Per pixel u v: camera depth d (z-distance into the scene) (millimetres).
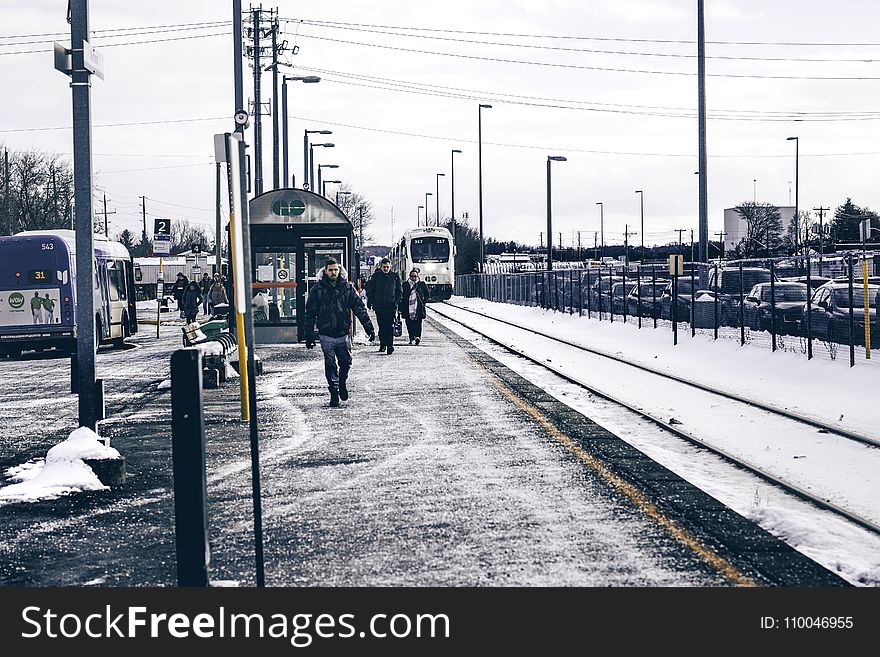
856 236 106500
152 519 8461
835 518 8117
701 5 31328
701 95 31469
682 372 21078
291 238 28766
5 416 15484
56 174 82688
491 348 27516
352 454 11250
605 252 139000
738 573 6652
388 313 25500
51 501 9172
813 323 25797
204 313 54938
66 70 10289
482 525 7961
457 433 12617
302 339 28969
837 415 14289
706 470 10133
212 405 15617
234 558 7184
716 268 26500
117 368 23375
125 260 34625
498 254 133750
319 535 7770
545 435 12344
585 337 32562
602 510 8398
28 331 26688
